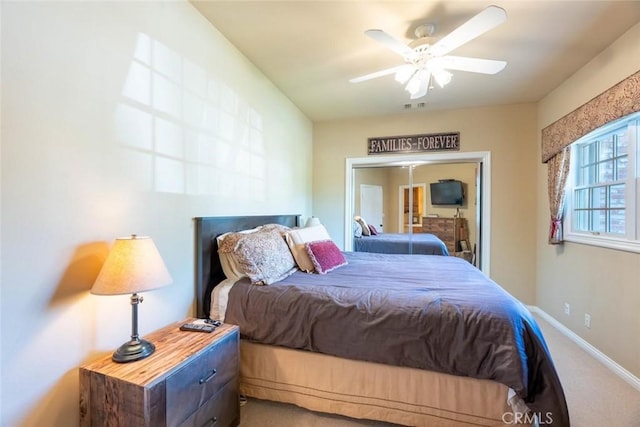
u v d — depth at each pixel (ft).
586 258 8.84
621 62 7.36
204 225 6.82
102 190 4.63
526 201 12.28
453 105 12.54
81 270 4.34
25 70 3.66
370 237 14.32
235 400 5.48
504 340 4.81
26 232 3.70
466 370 4.95
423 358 5.16
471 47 7.96
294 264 8.04
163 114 5.81
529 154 12.24
